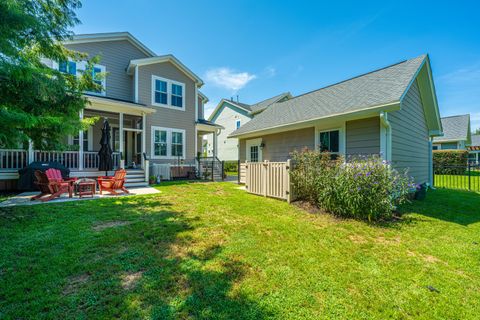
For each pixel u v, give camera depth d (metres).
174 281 2.27
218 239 3.38
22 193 7.07
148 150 11.81
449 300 2.08
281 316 1.83
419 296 2.13
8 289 2.06
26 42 3.80
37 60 4.56
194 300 1.98
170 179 11.92
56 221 4.09
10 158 7.43
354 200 4.45
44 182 6.19
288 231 3.77
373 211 4.35
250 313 1.85
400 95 5.27
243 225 4.05
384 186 4.48
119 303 1.93
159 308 1.87
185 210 5.08
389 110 5.34
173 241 3.28
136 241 3.25
